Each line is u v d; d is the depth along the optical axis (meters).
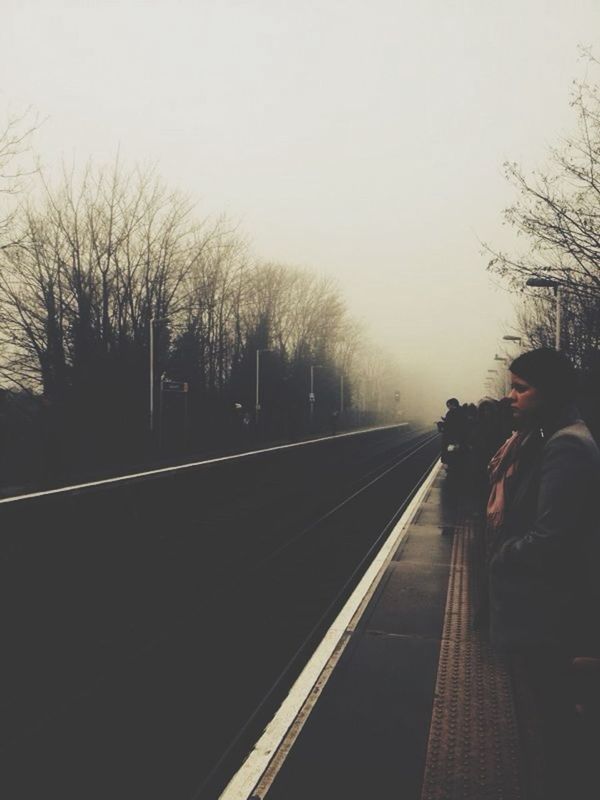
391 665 4.45
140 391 37.59
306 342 67.19
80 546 9.18
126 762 3.58
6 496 17.58
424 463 28.91
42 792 3.27
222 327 50.56
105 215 35.41
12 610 6.62
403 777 3.02
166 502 12.73
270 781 3.00
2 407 27.75
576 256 9.96
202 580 8.02
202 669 5.06
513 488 2.63
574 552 2.31
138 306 38.38
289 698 3.95
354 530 11.96
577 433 2.38
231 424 48.91
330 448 31.33
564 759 2.37
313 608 6.91
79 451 32.81
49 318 33.28
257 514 13.76
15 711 4.24
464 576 7.12
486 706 3.78
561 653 2.34
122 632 5.95
